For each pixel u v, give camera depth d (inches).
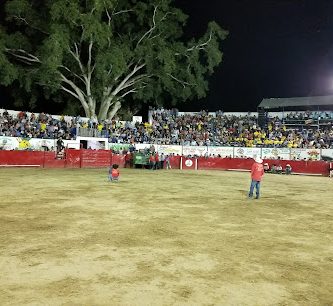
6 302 165.3
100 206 429.7
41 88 1807.3
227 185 756.0
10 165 1168.8
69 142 1374.3
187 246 265.0
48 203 441.4
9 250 244.4
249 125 1686.8
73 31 1521.9
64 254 238.4
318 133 1546.5
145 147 1496.1
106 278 197.8
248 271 215.0
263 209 449.1
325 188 773.9
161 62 1612.9
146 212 398.6
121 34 1764.3
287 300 176.1
